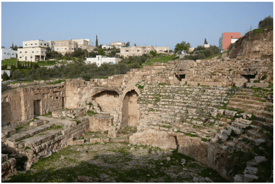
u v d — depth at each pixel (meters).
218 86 28.42
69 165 19.91
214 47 88.50
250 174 12.52
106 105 35.44
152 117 26.67
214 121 21.58
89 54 125.50
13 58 105.31
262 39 34.72
